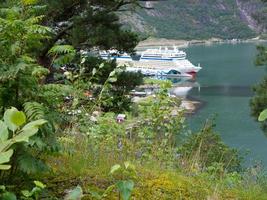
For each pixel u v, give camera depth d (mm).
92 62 15477
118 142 5195
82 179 3703
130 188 2492
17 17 3287
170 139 5699
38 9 3395
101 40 17094
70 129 4781
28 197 2693
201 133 6242
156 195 3836
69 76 5273
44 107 3260
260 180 5227
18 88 3131
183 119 5914
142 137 5574
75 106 4832
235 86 89625
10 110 2123
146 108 5910
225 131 46312
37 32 3205
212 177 4957
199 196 4055
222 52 178750
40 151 3186
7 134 2074
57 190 3459
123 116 5875
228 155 7191
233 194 4488
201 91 82062
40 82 3471
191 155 5723
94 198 3404
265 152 28625
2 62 3141
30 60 3197
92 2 18453
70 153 3627
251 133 44688
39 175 3525
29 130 2082
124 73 16516
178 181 4246
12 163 2863
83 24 17781
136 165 4566
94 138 5031
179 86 89125
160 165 5012
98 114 5527
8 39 3172
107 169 4031
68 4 17078
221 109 62406
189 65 104188
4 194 2367
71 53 3602
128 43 18312
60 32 17672
